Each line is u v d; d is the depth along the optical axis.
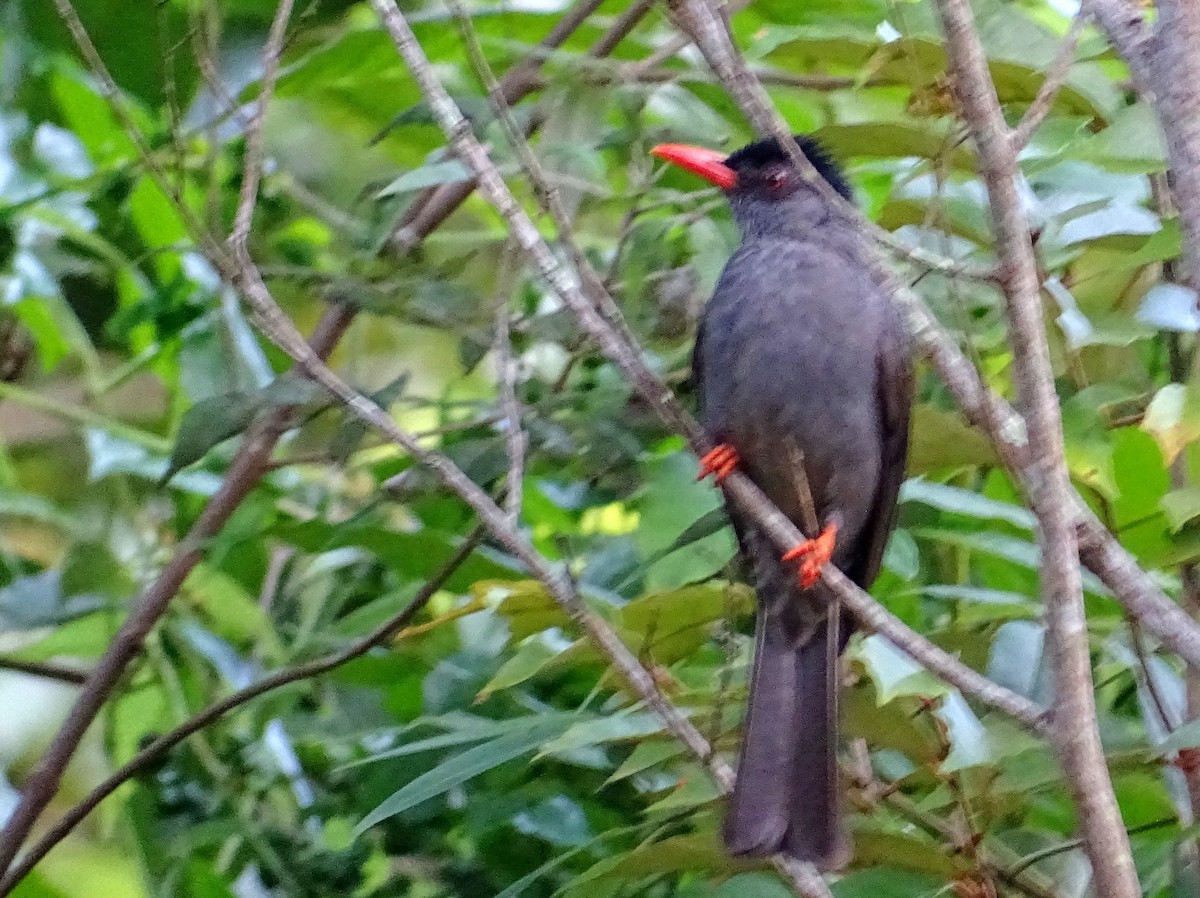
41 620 8.39
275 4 8.86
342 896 7.88
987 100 5.01
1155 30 5.91
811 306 7.63
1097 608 7.61
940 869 6.44
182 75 8.62
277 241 8.76
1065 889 6.95
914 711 6.80
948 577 8.37
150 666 8.62
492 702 8.28
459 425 7.72
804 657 7.10
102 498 8.95
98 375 9.03
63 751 7.70
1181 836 6.16
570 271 8.02
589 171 7.88
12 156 9.30
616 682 6.96
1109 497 6.89
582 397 7.61
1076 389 7.33
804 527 7.89
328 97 10.03
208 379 8.77
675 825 7.20
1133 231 7.33
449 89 9.31
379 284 7.78
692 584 7.28
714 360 7.77
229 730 8.18
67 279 9.36
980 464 7.46
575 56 8.27
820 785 6.48
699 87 8.89
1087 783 4.81
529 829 7.91
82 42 6.09
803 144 8.19
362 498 9.09
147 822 8.16
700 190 8.91
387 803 6.66
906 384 7.69
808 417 7.61
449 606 8.54
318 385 7.07
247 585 9.28
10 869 7.91
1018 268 4.99
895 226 7.86
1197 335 6.75
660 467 7.58
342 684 8.62
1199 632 5.73
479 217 10.38
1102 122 7.75
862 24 8.17
